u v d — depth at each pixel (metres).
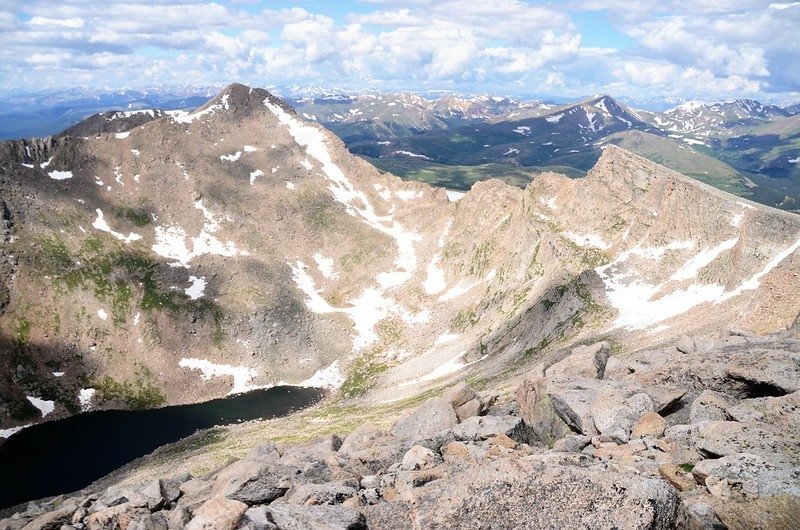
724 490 16.47
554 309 142.75
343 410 153.12
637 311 126.94
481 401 30.23
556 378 30.98
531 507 14.71
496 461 16.53
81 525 20.84
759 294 73.06
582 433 24.53
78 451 148.50
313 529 16.03
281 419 159.88
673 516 14.29
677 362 30.03
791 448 18.06
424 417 29.17
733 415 21.58
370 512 17.41
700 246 136.62
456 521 14.96
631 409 24.52
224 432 152.00
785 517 15.07
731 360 27.16
